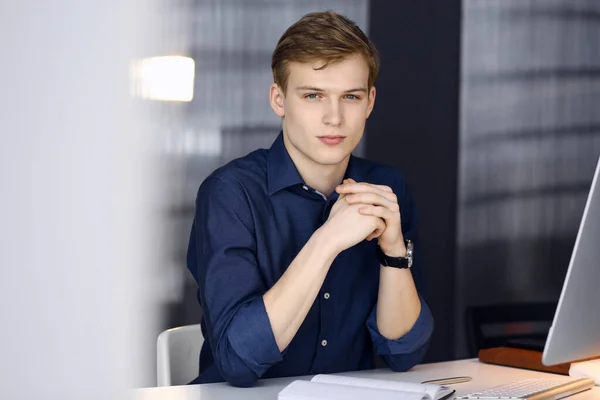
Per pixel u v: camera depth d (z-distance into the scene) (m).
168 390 1.43
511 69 3.67
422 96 3.54
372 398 1.23
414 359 1.65
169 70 3.12
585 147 3.78
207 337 1.75
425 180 3.56
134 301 3.05
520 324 3.28
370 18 3.44
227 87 3.22
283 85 1.60
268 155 1.72
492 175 3.65
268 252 1.66
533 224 3.72
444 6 3.56
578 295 1.24
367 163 1.92
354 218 1.51
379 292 1.65
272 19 3.27
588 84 3.78
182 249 3.14
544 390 1.31
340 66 1.53
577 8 3.74
